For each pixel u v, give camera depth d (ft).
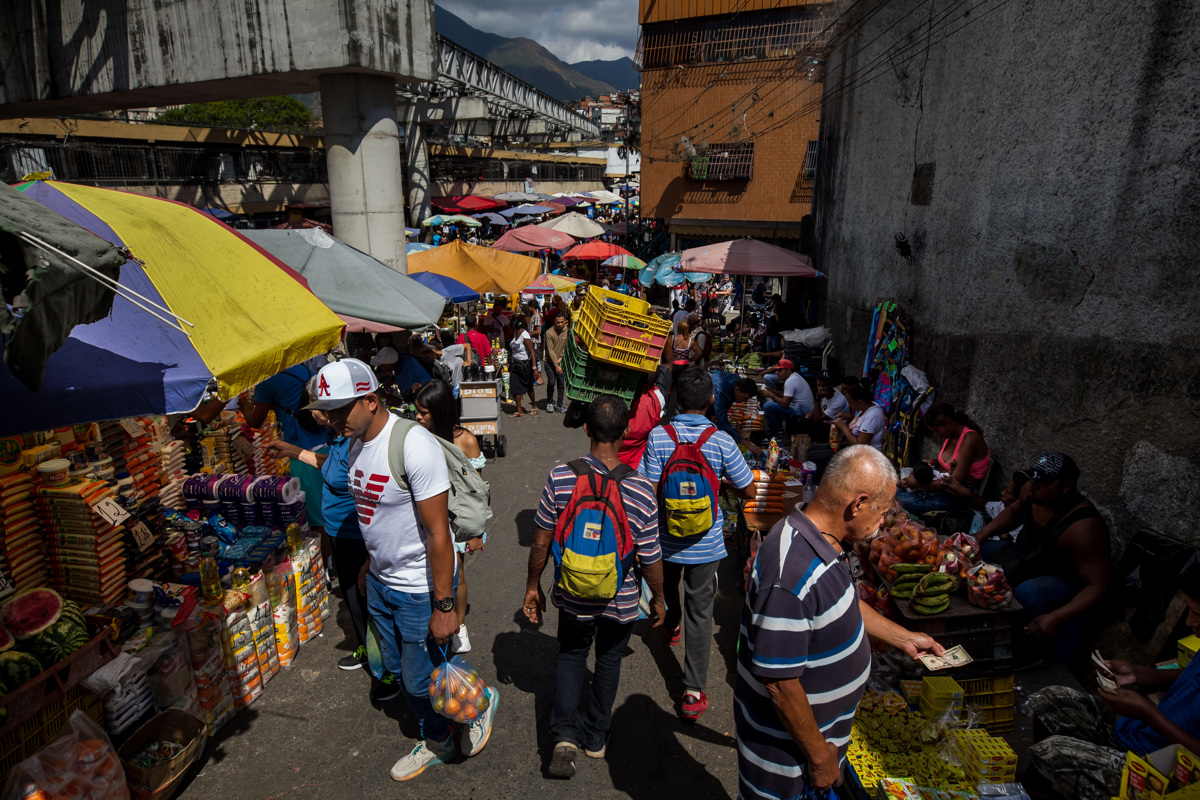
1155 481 11.99
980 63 19.04
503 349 41.78
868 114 30.86
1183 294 11.46
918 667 11.29
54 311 6.68
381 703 12.65
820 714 7.04
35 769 8.18
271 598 13.48
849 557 12.71
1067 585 12.44
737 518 18.39
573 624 10.41
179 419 16.76
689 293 71.31
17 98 36.11
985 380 18.37
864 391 22.04
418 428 9.86
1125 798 7.91
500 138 150.41
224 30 28.68
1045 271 15.56
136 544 12.35
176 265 11.91
